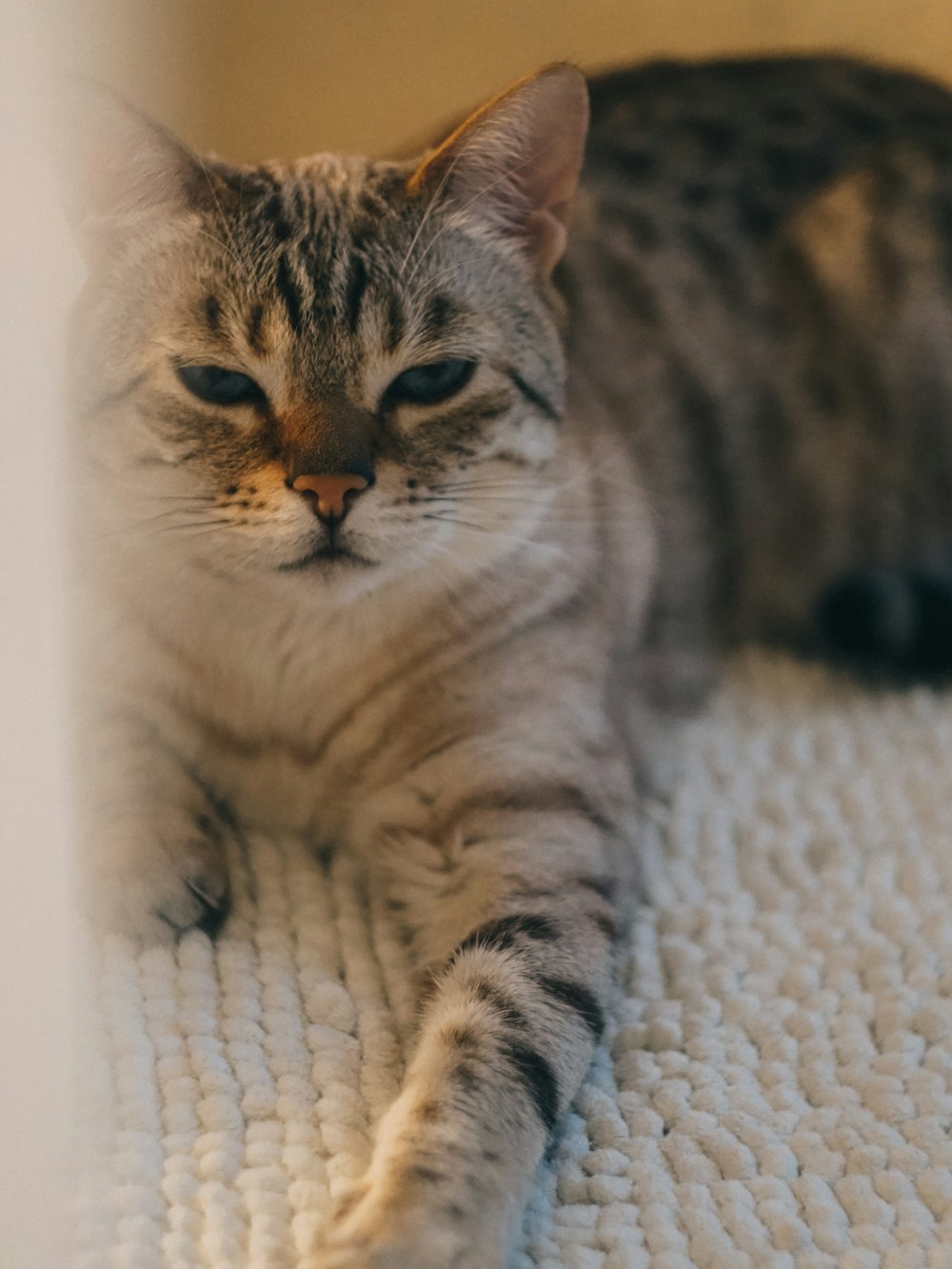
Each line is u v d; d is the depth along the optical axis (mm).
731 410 1990
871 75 2217
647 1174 1178
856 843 1598
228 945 1397
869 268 1969
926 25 2295
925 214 1970
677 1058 1297
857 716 1845
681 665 1882
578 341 1836
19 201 1045
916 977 1391
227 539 1393
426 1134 1099
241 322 1358
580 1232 1128
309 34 2129
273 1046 1278
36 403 1093
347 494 1348
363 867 1553
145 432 1396
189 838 1477
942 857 1568
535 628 1557
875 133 2098
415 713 1524
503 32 2205
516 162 1505
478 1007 1238
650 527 1833
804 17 2299
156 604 1508
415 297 1410
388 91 2207
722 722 1834
